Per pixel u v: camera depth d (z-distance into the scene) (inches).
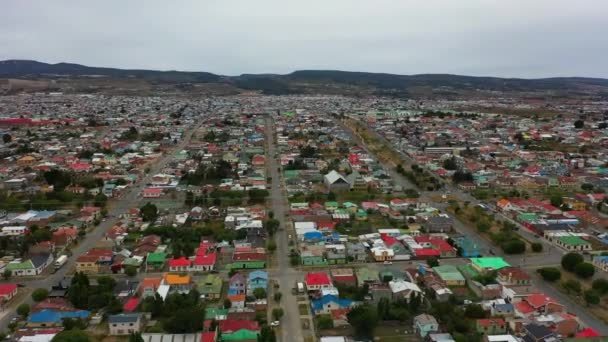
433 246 7170.3
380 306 5157.5
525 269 6569.9
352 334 4891.7
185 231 7628.0
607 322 5167.3
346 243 7303.2
